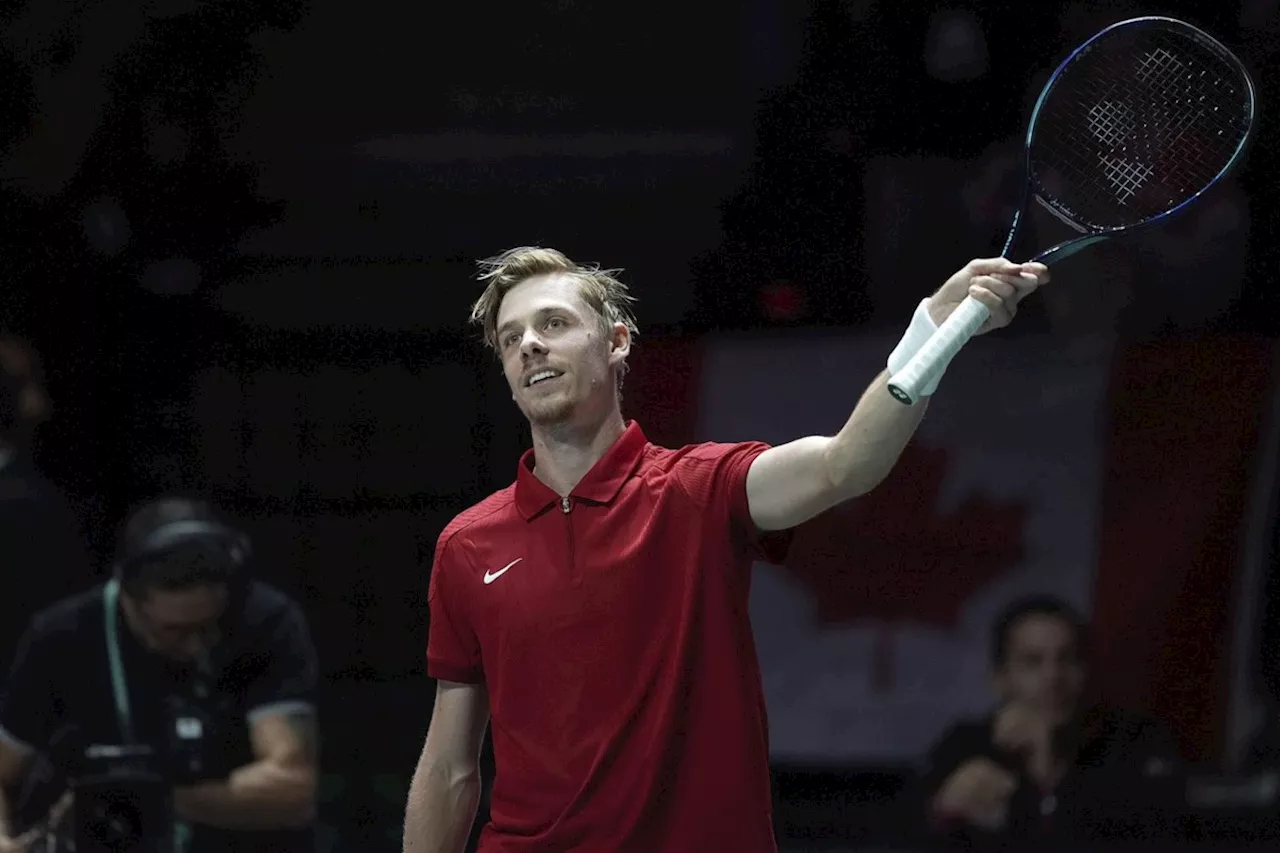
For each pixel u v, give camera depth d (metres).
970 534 19.88
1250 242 20.00
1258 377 19.59
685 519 9.98
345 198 21.64
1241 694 19.30
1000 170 20.78
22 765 16.02
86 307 21.33
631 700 9.80
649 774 9.75
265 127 21.66
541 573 10.07
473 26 21.58
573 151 21.56
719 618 9.92
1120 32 10.70
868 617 19.91
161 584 15.82
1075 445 19.86
